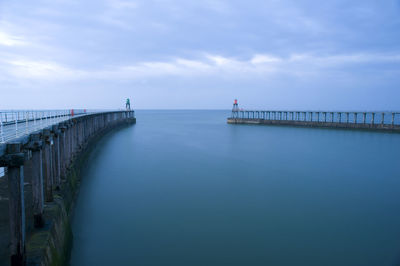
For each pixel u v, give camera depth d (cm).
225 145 3888
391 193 1859
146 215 1462
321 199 1731
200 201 1669
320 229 1333
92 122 3400
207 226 1349
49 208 1039
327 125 6238
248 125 7619
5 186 1244
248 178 2178
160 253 1113
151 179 2119
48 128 1100
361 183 2083
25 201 1092
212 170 2422
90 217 1432
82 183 1992
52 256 824
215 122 9600
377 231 1321
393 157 3066
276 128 6556
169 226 1341
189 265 1038
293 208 1583
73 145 1919
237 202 1659
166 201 1661
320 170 2462
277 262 1069
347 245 1195
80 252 1113
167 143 4038
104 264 1037
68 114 3036
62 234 1024
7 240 816
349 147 3728
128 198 1708
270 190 1892
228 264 1050
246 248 1159
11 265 688
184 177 2184
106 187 1914
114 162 2705
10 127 1384
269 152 3353
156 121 10256
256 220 1419
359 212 1537
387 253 1135
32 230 870
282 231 1309
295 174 2323
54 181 1272
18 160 673
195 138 4688
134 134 5244
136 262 1052
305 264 1059
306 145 3906
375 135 4978
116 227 1327
